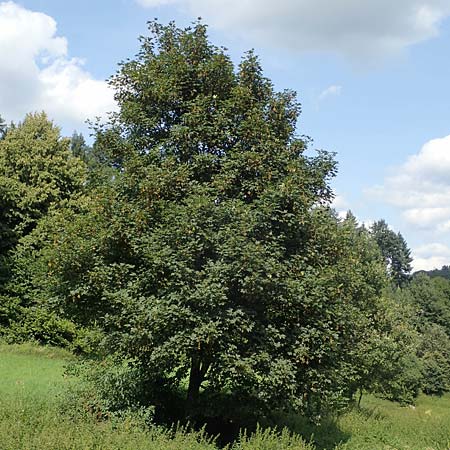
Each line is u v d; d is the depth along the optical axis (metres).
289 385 10.09
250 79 12.50
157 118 12.13
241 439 9.91
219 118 11.41
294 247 11.70
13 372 17.50
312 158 12.49
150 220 10.74
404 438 16.61
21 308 24.53
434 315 61.28
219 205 10.70
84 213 12.16
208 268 9.66
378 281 22.27
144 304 9.59
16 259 25.34
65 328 24.09
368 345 19.77
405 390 37.31
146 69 12.24
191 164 11.62
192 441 9.07
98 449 7.75
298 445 10.36
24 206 27.59
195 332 9.23
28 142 29.23
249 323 10.03
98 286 10.07
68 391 11.28
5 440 7.58
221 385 10.85
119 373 11.62
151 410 10.85
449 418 22.12
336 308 11.36
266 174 11.23
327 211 12.26
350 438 15.22
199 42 12.34
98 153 12.91
